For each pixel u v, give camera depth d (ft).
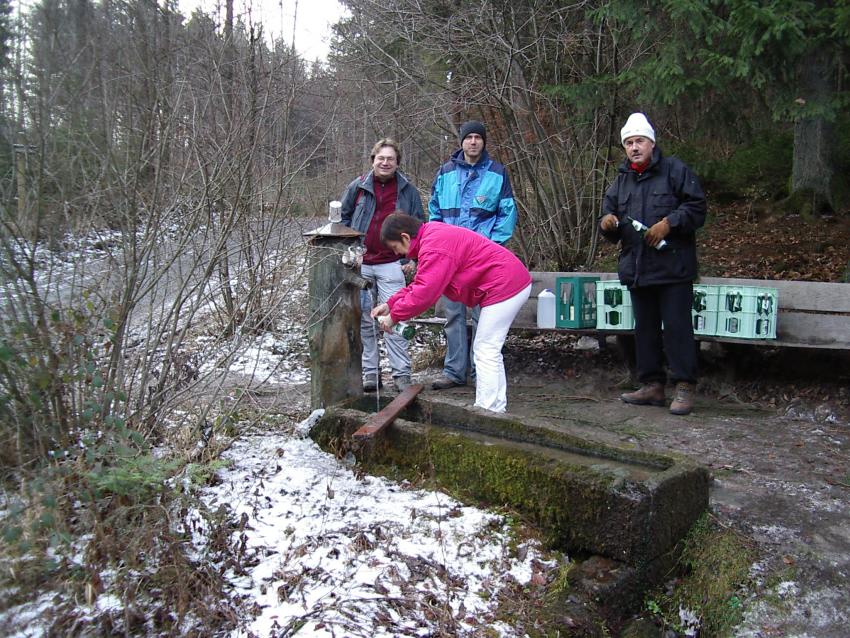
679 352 15.65
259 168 13.62
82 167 9.23
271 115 14.43
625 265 15.90
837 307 16.61
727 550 9.70
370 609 8.09
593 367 20.02
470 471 10.67
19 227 8.56
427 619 8.07
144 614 7.64
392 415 11.76
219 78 12.64
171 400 11.27
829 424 15.17
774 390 17.02
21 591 7.56
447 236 12.89
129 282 9.96
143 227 10.54
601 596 8.62
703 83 19.83
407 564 9.04
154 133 10.19
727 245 24.04
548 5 25.57
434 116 25.77
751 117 26.30
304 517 10.07
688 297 15.52
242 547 8.99
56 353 9.11
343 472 11.63
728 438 14.20
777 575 9.44
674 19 19.58
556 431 11.17
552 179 25.62
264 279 13.26
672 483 9.42
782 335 16.70
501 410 13.76
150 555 8.33
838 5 17.34
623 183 15.89
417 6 24.56
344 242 13.28
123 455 8.67
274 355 19.43
